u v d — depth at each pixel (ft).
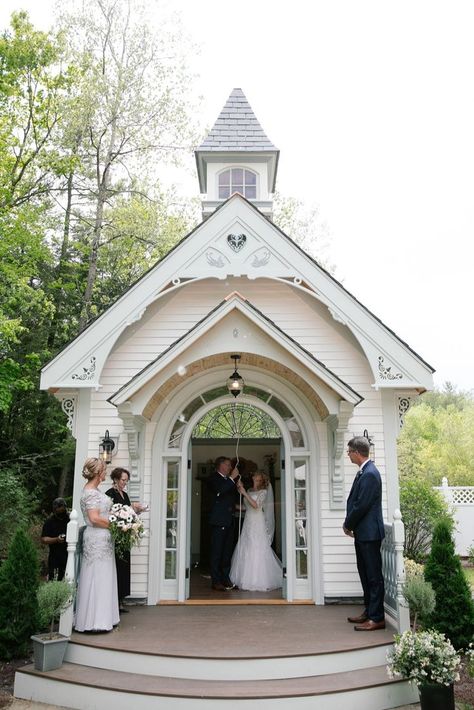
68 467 60.13
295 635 21.86
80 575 23.02
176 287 29.30
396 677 19.30
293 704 17.97
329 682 19.04
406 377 28.68
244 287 31.63
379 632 22.30
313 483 29.22
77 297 61.57
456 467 88.89
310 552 28.73
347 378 30.45
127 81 57.00
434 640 18.60
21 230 47.21
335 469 28.40
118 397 26.11
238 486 32.53
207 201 38.32
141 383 26.00
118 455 29.32
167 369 26.73
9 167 56.49
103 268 66.59
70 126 55.93
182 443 29.91
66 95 56.54
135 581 28.22
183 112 59.06
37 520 48.96
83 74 56.39
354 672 19.97
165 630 22.68
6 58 51.29
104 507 23.03
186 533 29.14
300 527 29.32
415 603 20.97
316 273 29.78
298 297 31.48
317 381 26.76
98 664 20.61
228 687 18.62
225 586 31.48
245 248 30.14
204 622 24.04
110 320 29.07
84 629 22.22
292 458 29.78
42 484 55.88
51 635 21.08
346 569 28.32
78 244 59.67
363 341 29.04
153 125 59.16
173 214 65.98
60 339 60.95
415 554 44.52
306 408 29.96
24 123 58.03
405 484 47.19
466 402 169.17
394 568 23.16
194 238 30.22
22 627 23.93
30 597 24.36
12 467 53.93
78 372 28.55
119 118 58.75
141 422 28.63
